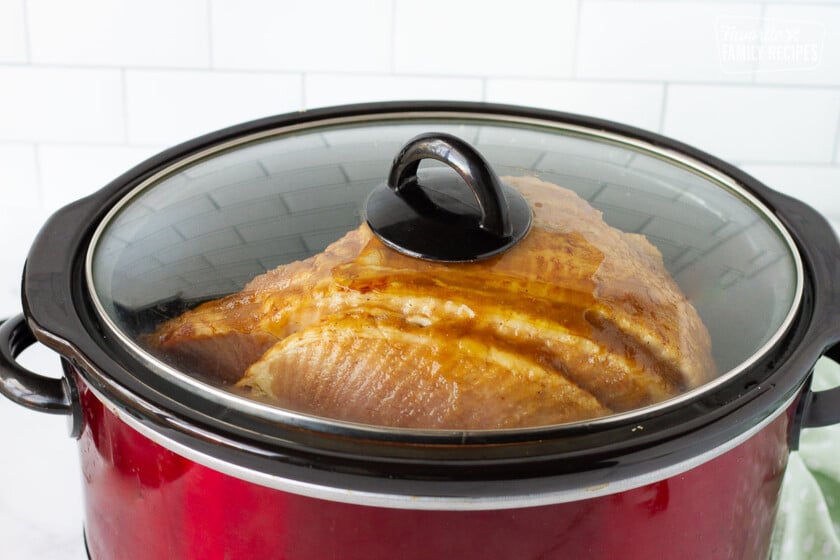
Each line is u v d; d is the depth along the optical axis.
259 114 1.47
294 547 0.60
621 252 0.70
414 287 0.65
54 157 1.49
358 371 0.65
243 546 0.62
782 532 1.04
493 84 1.45
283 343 0.66
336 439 0.56
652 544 0.62
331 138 0.88
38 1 1.38
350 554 0.59
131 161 1.50
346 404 0.64
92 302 0.66
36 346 1.34
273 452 0.55
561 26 1.40
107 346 0.63
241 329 0.66
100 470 0.70
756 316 0.68
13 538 1.05
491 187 0.66
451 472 0.54
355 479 0.55
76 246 0.72
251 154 0.84
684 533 0.63
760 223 0.78
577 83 1.45
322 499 0.57
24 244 1.53
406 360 0.64
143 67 1.43
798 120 1.47
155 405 0.58
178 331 0.65
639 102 1.46
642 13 1.39
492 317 0.64
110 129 1.47
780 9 1.39
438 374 0.64
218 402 0.59
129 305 0.67
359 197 0.75
